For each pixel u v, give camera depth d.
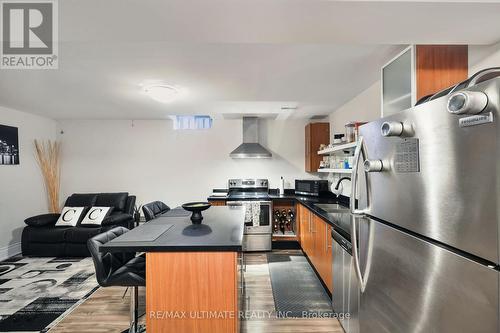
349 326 1.86
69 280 2.99
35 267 3.39
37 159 4.43
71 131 4.86
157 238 1.68
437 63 1.63
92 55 2.00
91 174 4.88
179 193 4.94
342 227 2.05
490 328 0.61
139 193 4.92
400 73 1.79
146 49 1.92
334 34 1.44
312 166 4.41
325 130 4.42
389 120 0.99
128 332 2.02
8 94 3.11
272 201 4.27
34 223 3.84
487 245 0.61
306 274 3.14
